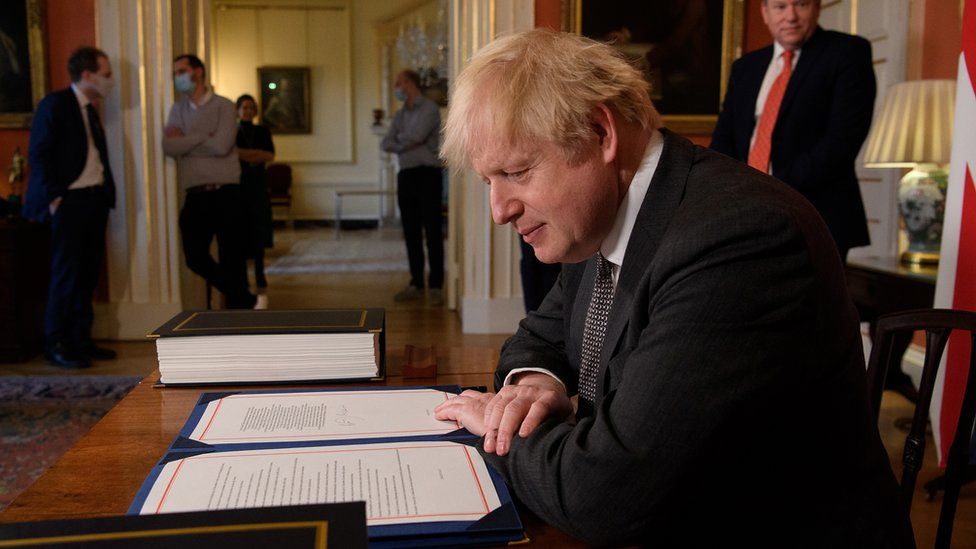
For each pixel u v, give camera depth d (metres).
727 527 1.07
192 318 1.55
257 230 7.54
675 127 5.79
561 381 1.34
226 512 0.72
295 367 1.46
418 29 13.28
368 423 1.21
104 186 4.89
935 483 2.89
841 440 1.08
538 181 1.04
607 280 1.24
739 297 0.93
